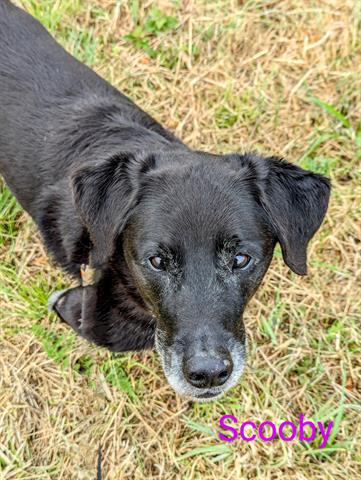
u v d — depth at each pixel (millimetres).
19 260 744
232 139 834
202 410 674
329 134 826
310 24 885
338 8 883
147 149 591
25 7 875
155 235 511
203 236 502
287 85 867
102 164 548
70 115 637
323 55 873
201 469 650
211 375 488
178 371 500
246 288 522
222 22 891
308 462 653
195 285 501
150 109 852
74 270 642
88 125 628
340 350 702
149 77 870
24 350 692
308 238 560
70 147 625
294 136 834
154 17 891
